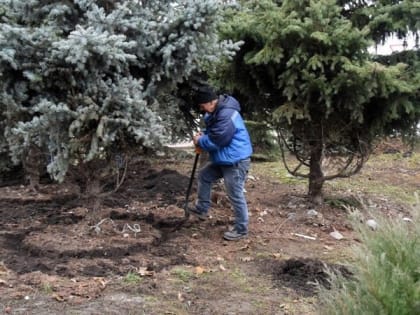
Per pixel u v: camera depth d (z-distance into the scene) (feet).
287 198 24.23
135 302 12.86
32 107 15.34
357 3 21.76
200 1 15.56
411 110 20.10
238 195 17.79
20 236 17.47
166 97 18.63
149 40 16.28
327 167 24.18
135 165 28.50
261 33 19.54
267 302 13.20
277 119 20.21
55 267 14.61
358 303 7.65
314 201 23.09
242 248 17.24
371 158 36.58
